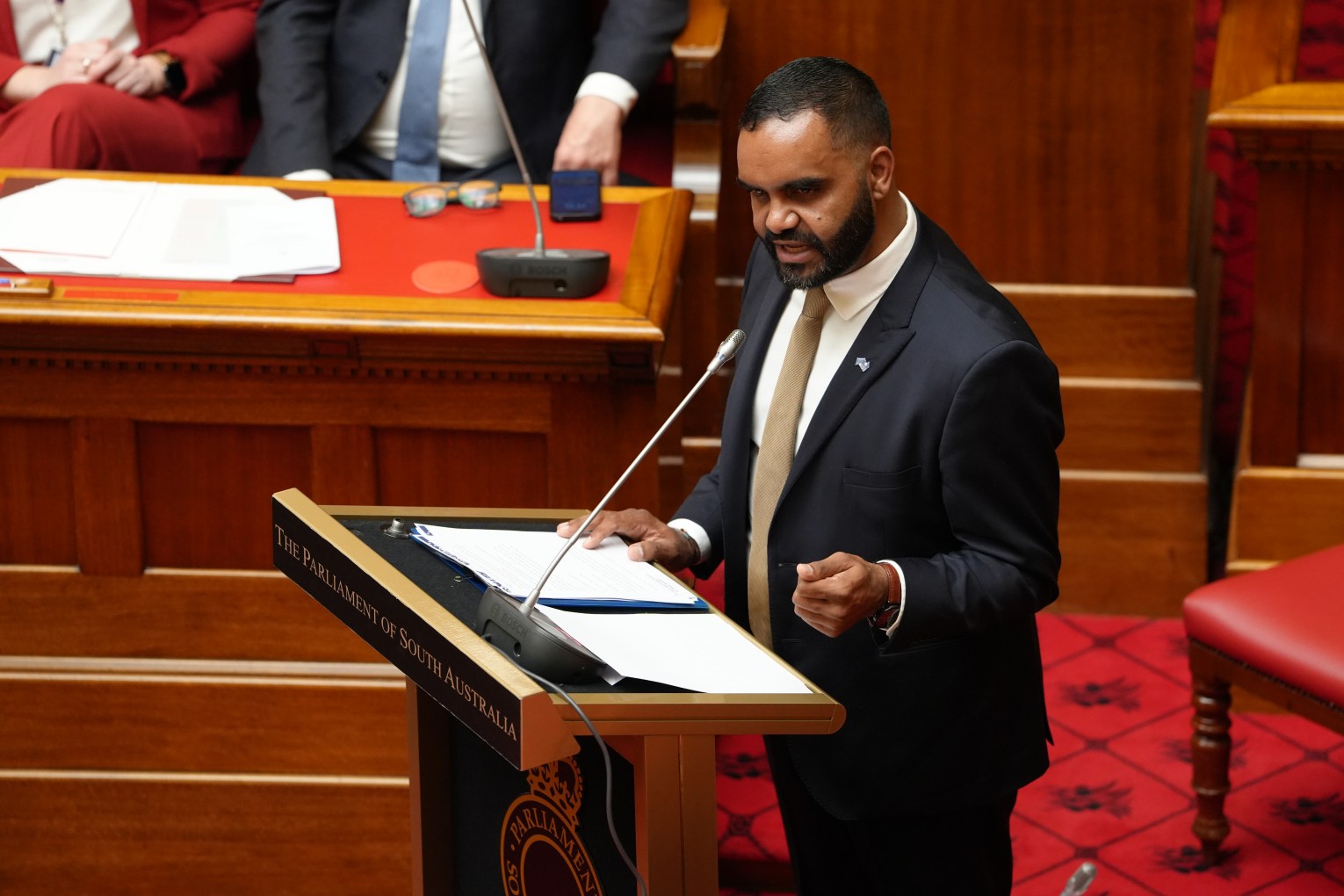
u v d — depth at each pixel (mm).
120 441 10805
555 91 14648
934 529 8242
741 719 6242
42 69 14750
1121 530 15328
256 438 10828
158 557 11102
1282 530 14188
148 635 11227
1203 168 15117
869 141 7656
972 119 15047
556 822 7676
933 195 15297
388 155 14547
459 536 7559
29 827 11508
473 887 8336
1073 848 12180
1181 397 15156
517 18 14266
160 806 11453
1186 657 14648
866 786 8562
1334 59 15602
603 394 10516
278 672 11203
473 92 14258
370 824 11430
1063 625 15227
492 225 11641
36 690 11227
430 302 10258
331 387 10594
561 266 10312
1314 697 11086
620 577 7332
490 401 10570
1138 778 12969
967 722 8484
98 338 10430
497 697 5969
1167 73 14711
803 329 8438
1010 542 7945
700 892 6598
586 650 6332
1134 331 15188
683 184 14180
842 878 9375
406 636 6605
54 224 11203
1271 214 13578
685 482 15336
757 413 8844
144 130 14617
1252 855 12055
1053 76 14828
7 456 10914
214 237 11188
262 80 14344
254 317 10102
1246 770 13109
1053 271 15281
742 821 12398
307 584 7469
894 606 7734
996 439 7832
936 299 8016
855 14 14914
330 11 14500
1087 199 15094
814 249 7699
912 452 8000
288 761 11359
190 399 10664
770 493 8555
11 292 10188
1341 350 13789
